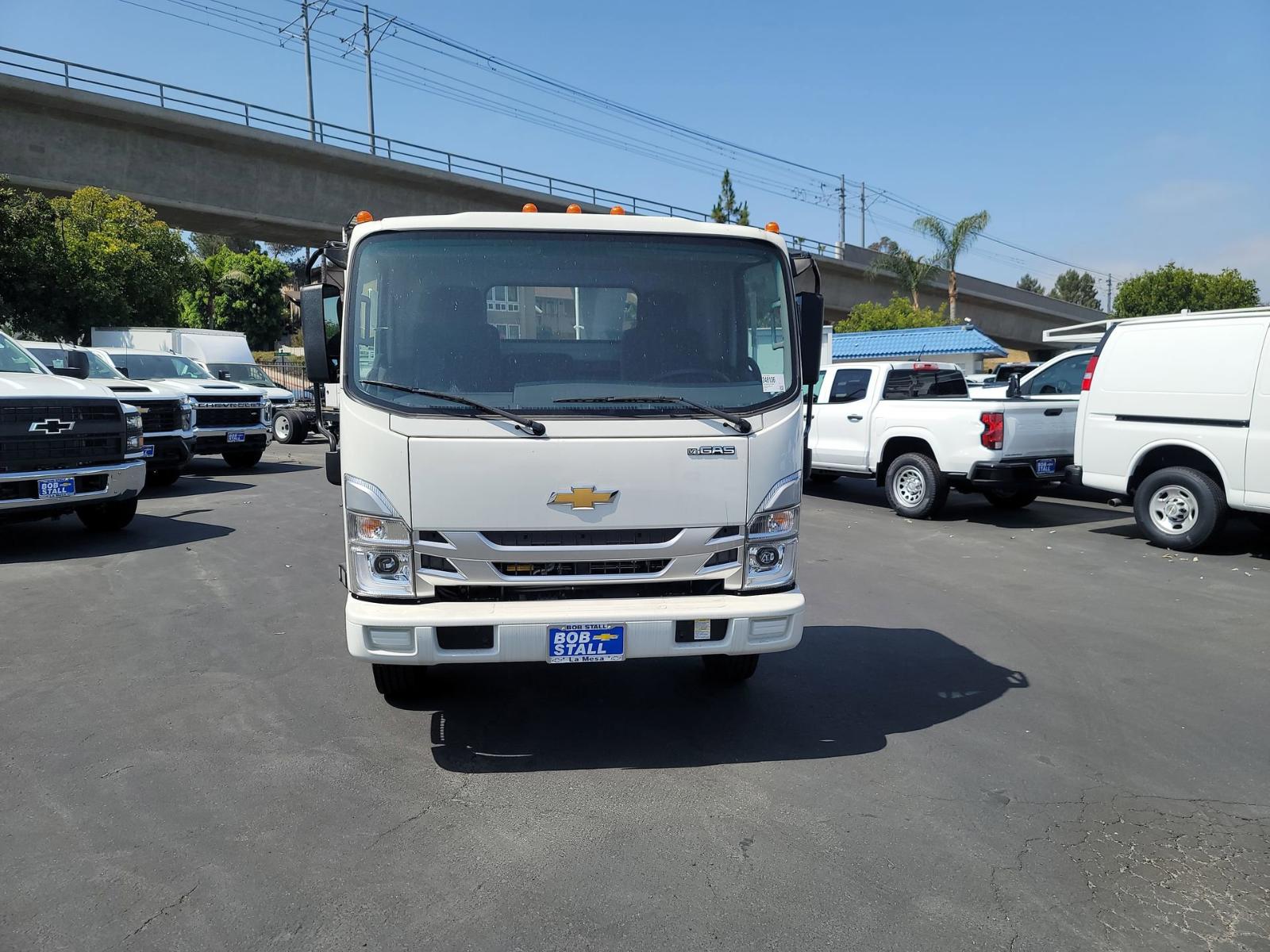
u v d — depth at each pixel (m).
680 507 3.93
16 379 8.30
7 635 5.98
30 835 3.45
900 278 42.97
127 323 24.72
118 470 8.66
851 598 7.19
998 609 6.86
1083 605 6.95
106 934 2.86
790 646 4.03
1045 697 5.02
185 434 13.12
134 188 25.36
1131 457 9.16
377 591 3.86
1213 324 8.54
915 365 12.09
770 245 4.31
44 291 23.20
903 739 4.44
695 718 4.71
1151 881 3.20
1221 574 7.97
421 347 3.98
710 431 3.96
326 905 3.02
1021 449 10.47
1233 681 5.27
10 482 7.89
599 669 5.46
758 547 4.05
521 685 5.18
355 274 4.00
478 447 3.80
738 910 3.01
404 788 3.89
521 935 2.87
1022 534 10.04
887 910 3.01
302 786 3.89
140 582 7.43
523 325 4.04
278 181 27.89
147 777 3.96
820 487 14.08
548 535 3.87
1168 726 4.60
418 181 30.77
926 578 7.91
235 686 5.09
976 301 53.12
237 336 22.05
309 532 9.80
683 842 3.45
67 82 23.03
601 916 2.97
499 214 4.13
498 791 3.87
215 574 7.75
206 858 3.30
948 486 10.95
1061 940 2.86
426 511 3.81
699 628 3.89
